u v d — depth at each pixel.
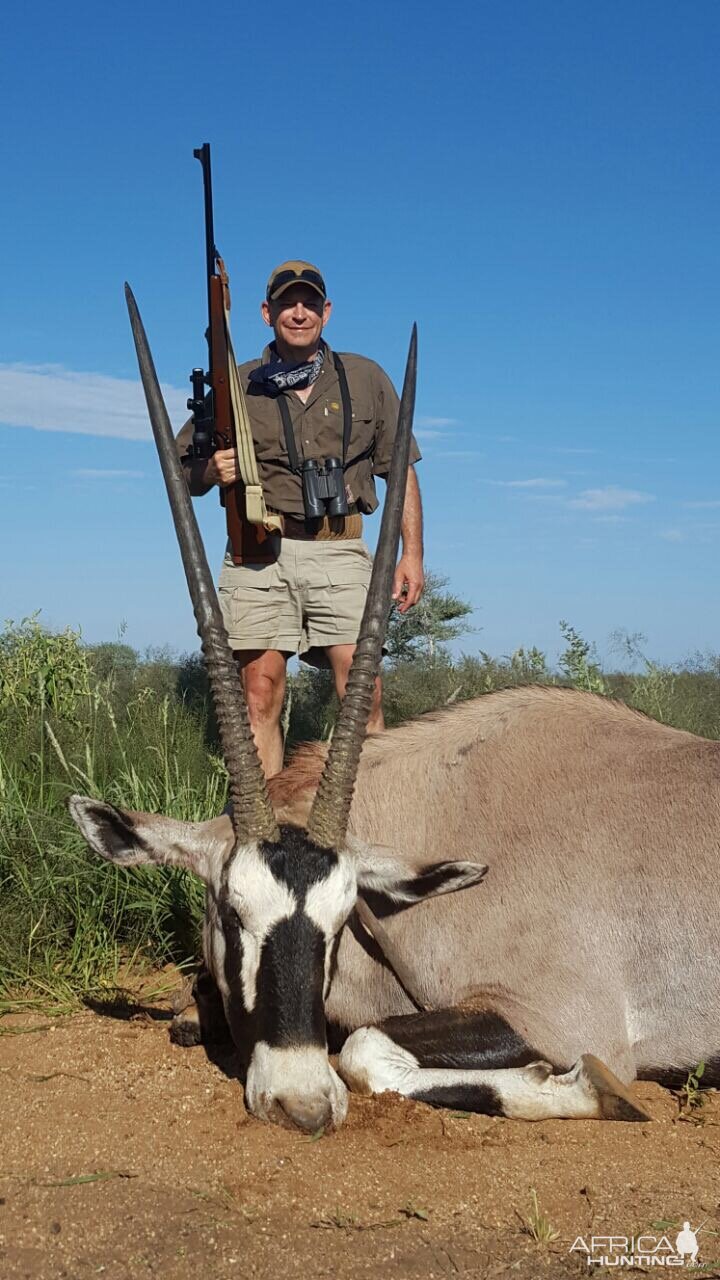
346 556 6.04
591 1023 4.19
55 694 8.47
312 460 5.87
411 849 4.56
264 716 6.13
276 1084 3.53
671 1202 3.33
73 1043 4.45
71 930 5.52
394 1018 4.12
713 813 4.36
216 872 4.05
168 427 4.33
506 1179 3.44
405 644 12.77
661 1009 4.25
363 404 6.02
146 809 6.25
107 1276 2.83
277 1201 3.21
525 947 4.27
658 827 4.38
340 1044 4.60
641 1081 4.36
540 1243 3.07
